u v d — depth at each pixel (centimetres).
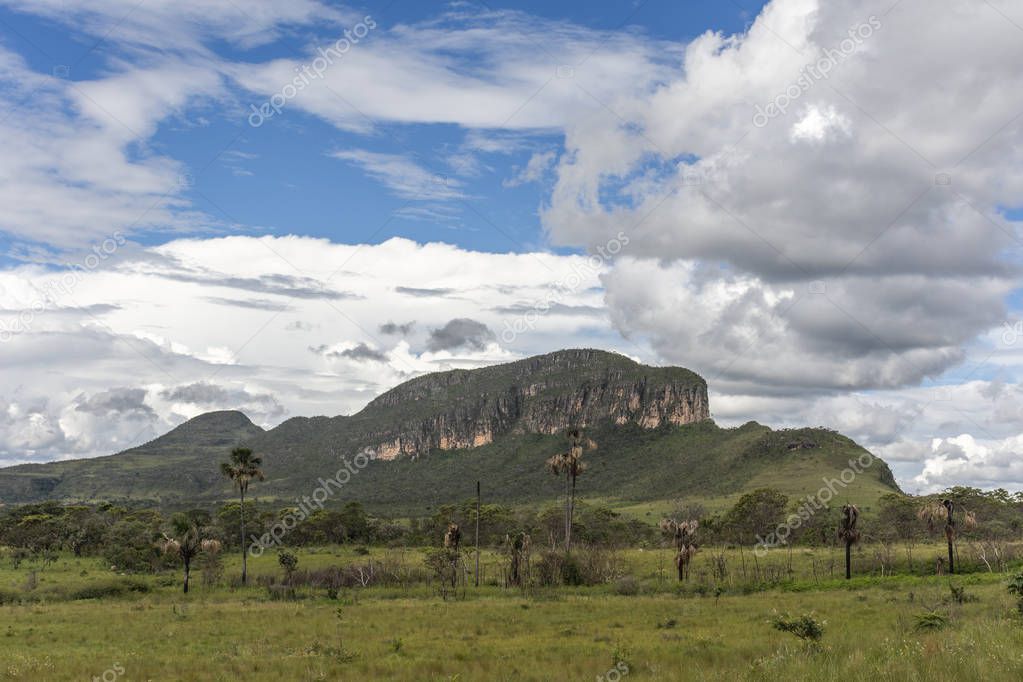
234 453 9681
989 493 14038
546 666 2981
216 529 13850
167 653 3769
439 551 8981
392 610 5709
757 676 2142
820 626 3133
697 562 10350
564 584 8469
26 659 3525
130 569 10912
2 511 19288
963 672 1778
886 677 1820
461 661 3244
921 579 7412
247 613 5669
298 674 3041
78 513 15488
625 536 14362
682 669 2608
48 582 8850
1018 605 3338
